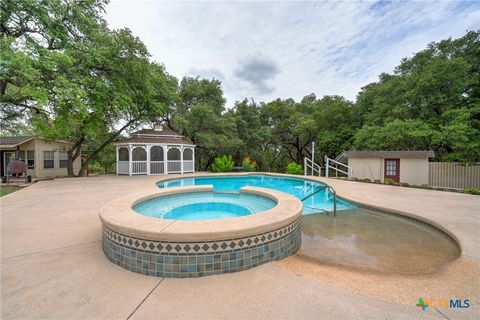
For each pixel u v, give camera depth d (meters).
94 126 13.06
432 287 2.41
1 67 7.05
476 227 4.47
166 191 6.87
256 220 3.19
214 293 2.25
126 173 15.08
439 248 3.92
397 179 13.46
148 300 2.12
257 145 24.72
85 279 2.50
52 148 15.95
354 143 18.23
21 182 11.94
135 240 2.73
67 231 4.10
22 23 8.73
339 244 4.12
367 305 2.05
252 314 1.92
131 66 11.95
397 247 3.98
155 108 14.68
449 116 13.20
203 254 2.63
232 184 12.34
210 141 18.06
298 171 16.78
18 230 4.14
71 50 9.73
